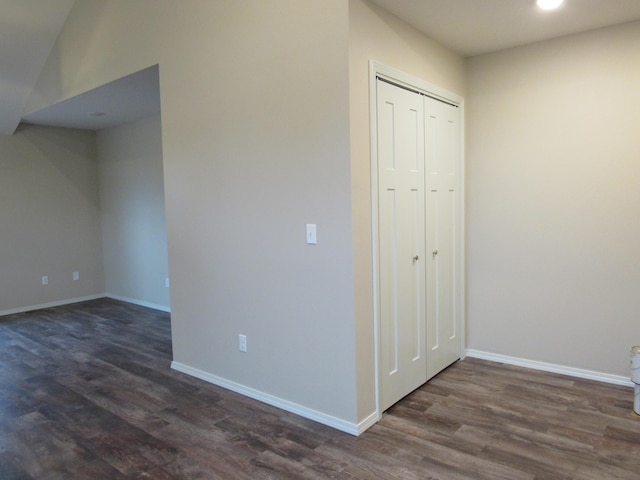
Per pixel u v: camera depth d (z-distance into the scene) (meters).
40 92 4.88
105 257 6.64
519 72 3.36
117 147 6.14
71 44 4.31
